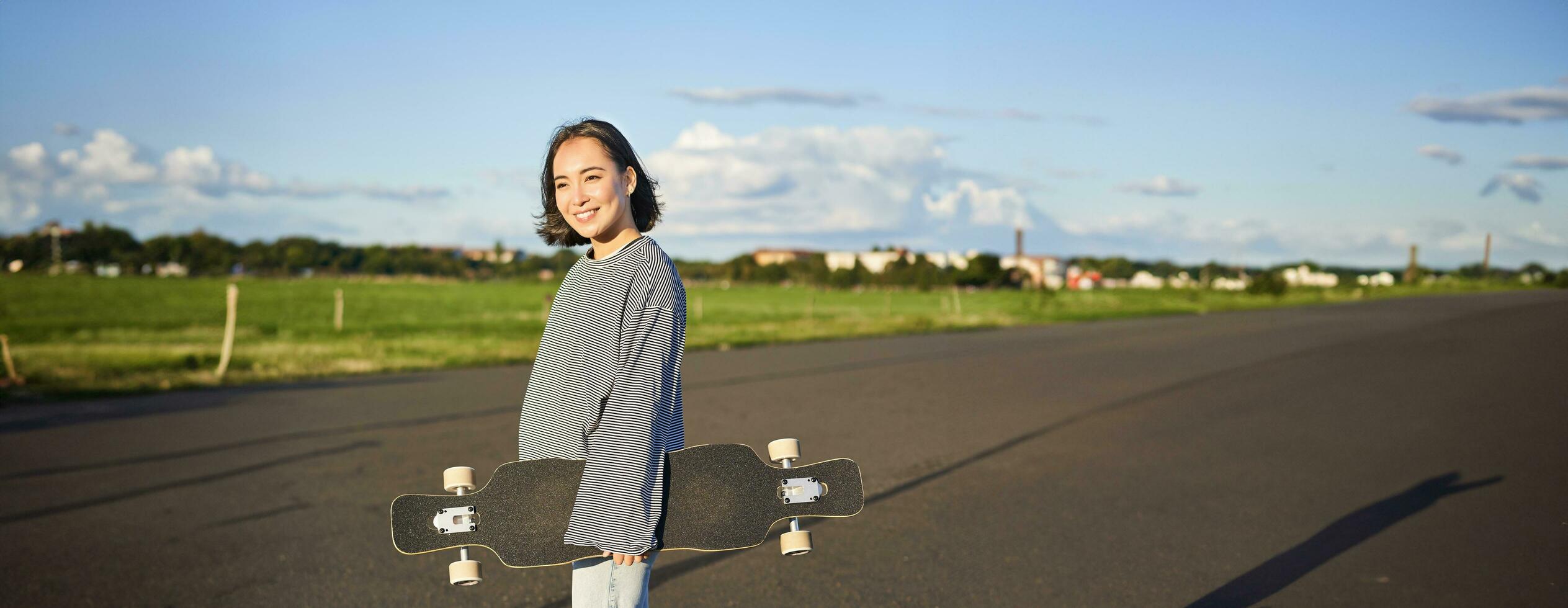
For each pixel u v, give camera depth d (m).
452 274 120.75
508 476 1.90
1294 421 8.80
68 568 4.64
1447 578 4.22
